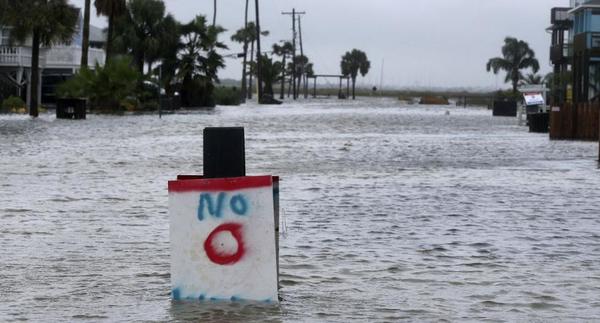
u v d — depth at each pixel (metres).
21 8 54.12
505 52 127.25
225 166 8.98
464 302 9.27
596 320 8.63
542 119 44.12
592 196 18.06
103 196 17.48
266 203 8.90
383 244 12.48
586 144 35.06
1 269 10.66
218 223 8.95
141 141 34.28
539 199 17.55
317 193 18.22
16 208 15.74
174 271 9.07
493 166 24.89
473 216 15.19
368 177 21.47
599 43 56.31
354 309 8.95
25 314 8.70
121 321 8.45
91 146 31.45
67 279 10.16
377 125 51.06
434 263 11.20
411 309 8.98
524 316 8.76
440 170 23.48
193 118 58.31
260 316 8.59
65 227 13.70
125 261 11.15
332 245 12.35
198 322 8.38
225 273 8.99
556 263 11.27
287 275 10.42
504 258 11.56
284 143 33.91
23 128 43.03
